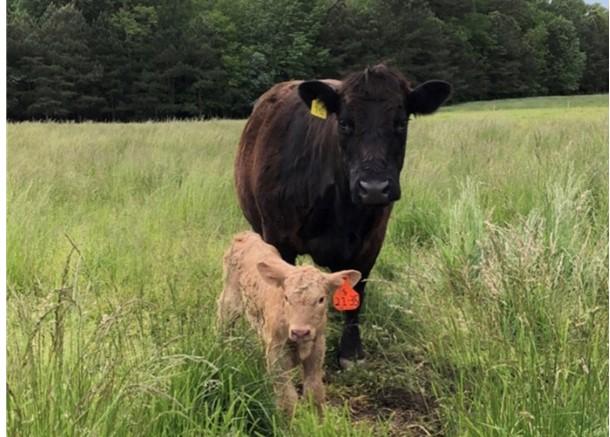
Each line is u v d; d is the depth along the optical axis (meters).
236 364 1.97
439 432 2.01
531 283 2.25
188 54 30.83
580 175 3.91
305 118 2.68
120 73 29.75
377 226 2.61
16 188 4.19
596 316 2.02
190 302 2.50
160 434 1.72
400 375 2.31
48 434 1.47
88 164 6.05
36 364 1.69
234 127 10.47
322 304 1.98
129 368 1.73
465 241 3.01
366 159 2.25
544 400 1.72
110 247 3.37
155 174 5.52
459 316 2.32
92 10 33.44
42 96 27.48
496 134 7.93
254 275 2.28
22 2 33.91
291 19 33.91
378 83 2.32
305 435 1.76
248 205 3.10
